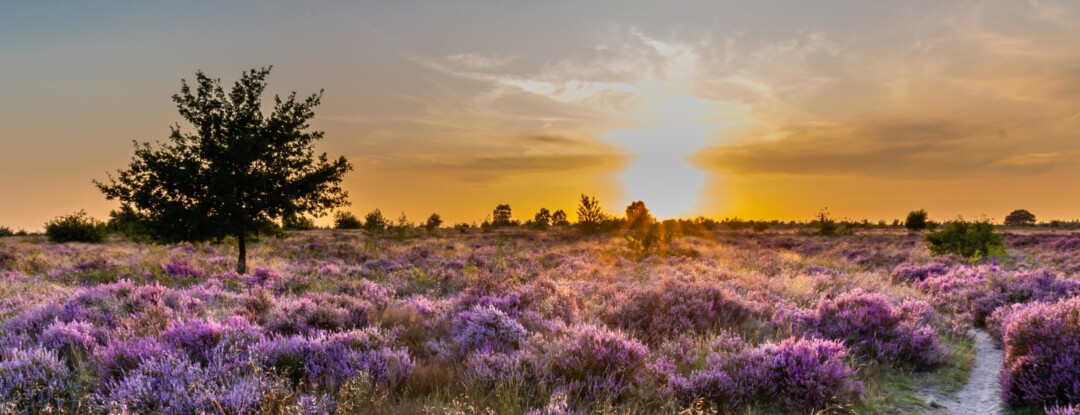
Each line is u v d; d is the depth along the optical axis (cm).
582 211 5122
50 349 637
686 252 2898
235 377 501
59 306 847
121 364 556
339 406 459
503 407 485
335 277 1670
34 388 488
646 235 2886
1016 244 3622
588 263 2297
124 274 1587
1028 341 643
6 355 580
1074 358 553
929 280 1504
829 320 856
